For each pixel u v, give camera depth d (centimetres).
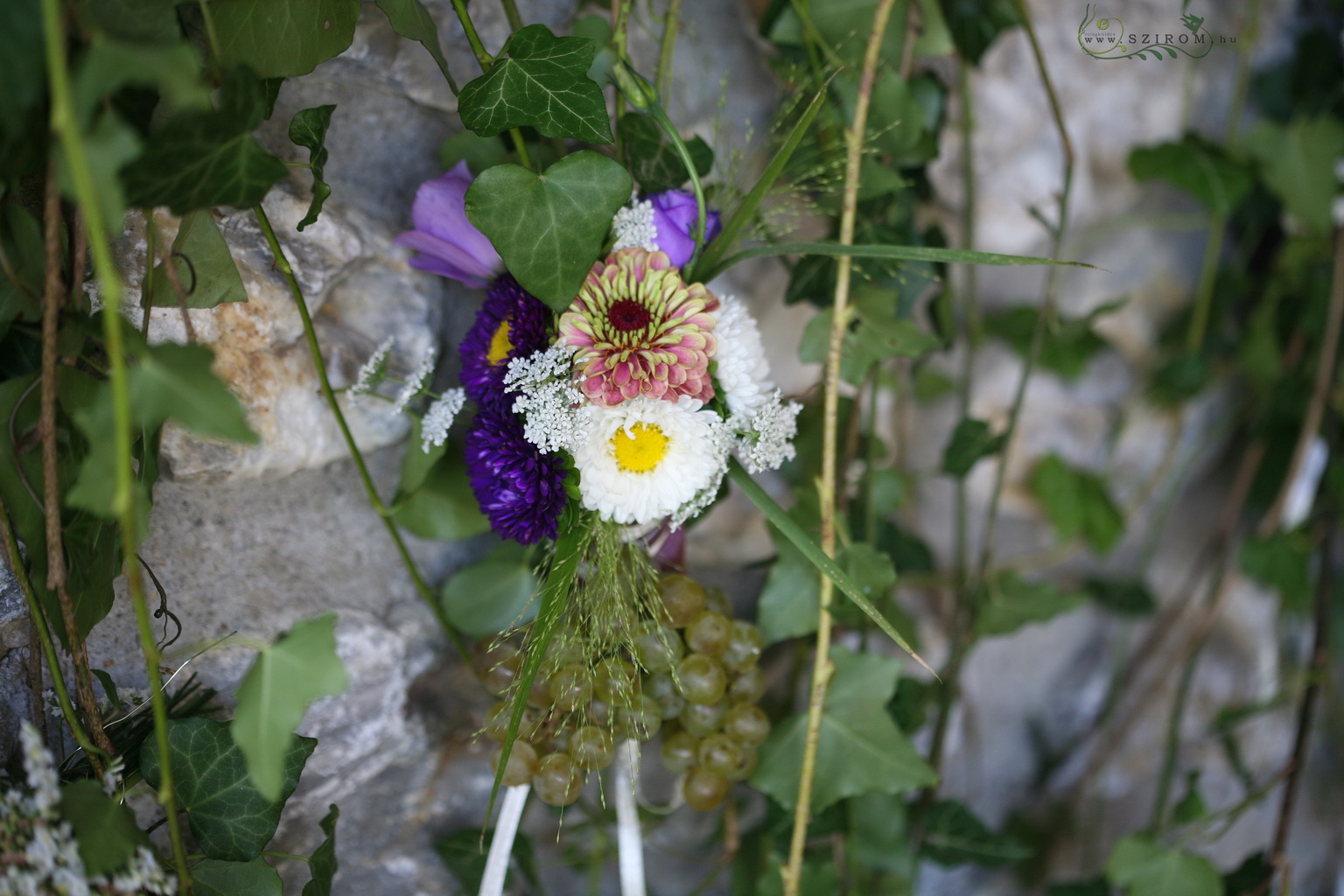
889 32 45
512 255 36
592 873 51
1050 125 55
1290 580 59
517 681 41
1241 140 57
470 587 45
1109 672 65
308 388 41
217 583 41
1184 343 60
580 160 36
